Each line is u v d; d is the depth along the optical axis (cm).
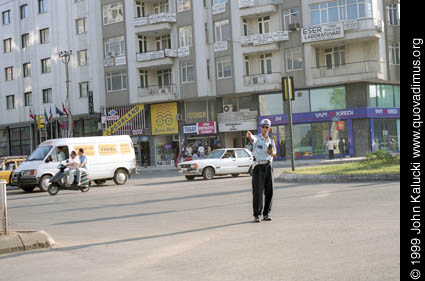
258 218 913
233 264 573
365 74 3738
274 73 4066
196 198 1465
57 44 5203
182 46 4488
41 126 4500
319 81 3894
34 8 5406
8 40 5731
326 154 3872
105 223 1030
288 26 4038
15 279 564
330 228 781
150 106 4706
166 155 4722
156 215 1112
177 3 4500
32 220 1173
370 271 501
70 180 2061
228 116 4297
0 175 2648
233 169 2562
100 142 2525
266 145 922
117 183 2566
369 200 1116
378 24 3834
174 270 563
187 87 4434
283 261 572
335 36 3812
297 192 1432
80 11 4994
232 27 4228
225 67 4272
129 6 4666
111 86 4791
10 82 5706
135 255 664
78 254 691
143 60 4566
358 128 3850
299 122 4016
